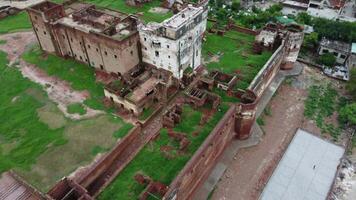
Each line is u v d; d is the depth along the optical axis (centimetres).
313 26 8381
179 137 5059
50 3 7344
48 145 5481
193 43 6412
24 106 6319
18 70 7250
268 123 6438
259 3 10144
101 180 5003
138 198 4256
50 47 7481
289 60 7481
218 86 6097
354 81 6712
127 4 9644
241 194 5203
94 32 6278
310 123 6444
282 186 5288
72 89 6669
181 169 4628
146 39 6278
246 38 7844
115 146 5231
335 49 7662
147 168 4669
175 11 7794
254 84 5912
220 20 8975
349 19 8731
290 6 9431
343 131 6272
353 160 5744
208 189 5253
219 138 5203
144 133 5784
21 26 9019
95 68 7081
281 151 5897
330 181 5359
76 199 4169
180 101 6034
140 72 6800
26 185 4453
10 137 5681
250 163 5681
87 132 5672
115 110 6125
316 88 7244
